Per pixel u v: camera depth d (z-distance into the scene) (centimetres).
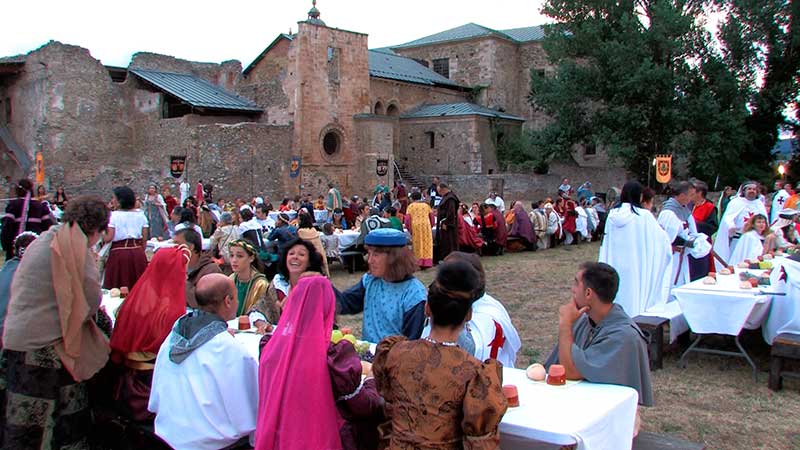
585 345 439
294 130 3691
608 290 420
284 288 632
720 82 3616
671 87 3622
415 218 1530
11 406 471
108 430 540
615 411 376
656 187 3834
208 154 3416
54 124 3516
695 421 616
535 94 4194
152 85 3719
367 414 381
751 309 725
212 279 449
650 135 3841
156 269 504
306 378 363
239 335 535
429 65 5225
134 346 495
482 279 475
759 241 1076
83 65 3619
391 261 506
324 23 3909
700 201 1073
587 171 4438
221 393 428
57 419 473
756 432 590
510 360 512
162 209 1539
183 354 431
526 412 366
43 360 464
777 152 4381
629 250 854
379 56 4662
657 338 776
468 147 4131
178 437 430
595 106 4225
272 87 3825
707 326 750
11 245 1076
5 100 3875
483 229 1833
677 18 3600
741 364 799
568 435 336
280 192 3616
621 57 3619
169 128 3609
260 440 365
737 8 3741
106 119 3709
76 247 466
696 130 3722
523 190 4147
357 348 464
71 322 462
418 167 4312
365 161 3909
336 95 3862
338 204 2605
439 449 321
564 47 3878
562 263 1691
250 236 1120
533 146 4181
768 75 3959
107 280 957
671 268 862
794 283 732
